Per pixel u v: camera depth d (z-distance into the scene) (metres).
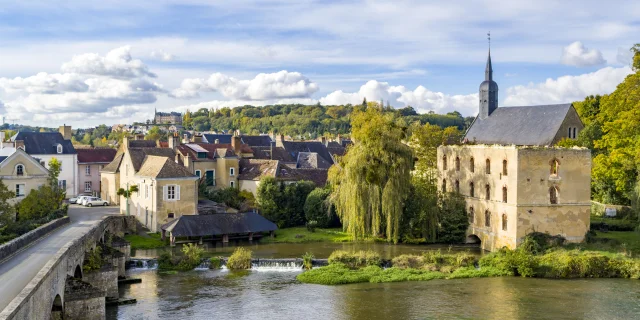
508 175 71.12
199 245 76.19
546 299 52.09
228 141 147.25
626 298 52.19
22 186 77.50
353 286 57.12
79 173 112.25
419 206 80.38
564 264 60.41
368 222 79.00
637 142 80.00
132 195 86.12
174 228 75.12
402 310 49.12
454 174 85.38
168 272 62.50
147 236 78.31
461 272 61.41
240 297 52.97
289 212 89.38
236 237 81.75
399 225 79.56
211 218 78.50
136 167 88.00
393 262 64.88
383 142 78.38
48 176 79.69
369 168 77.81
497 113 107.56
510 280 59.19
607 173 82.25
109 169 100.00
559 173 70.44
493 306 50.09
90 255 50.16
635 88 80.31
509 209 70.69
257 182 93.94
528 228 69.69
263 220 81.62
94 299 41.19
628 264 60.22
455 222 80.38
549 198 70.25
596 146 87.25
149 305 50.28
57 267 36.12
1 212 65.00
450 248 75.12
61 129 112.44
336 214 89.50
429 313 48.25
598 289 55.28
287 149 132.00
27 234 49.62
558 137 91.69
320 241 80.62
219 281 58.69
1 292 31.83
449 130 101.06
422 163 91.62
